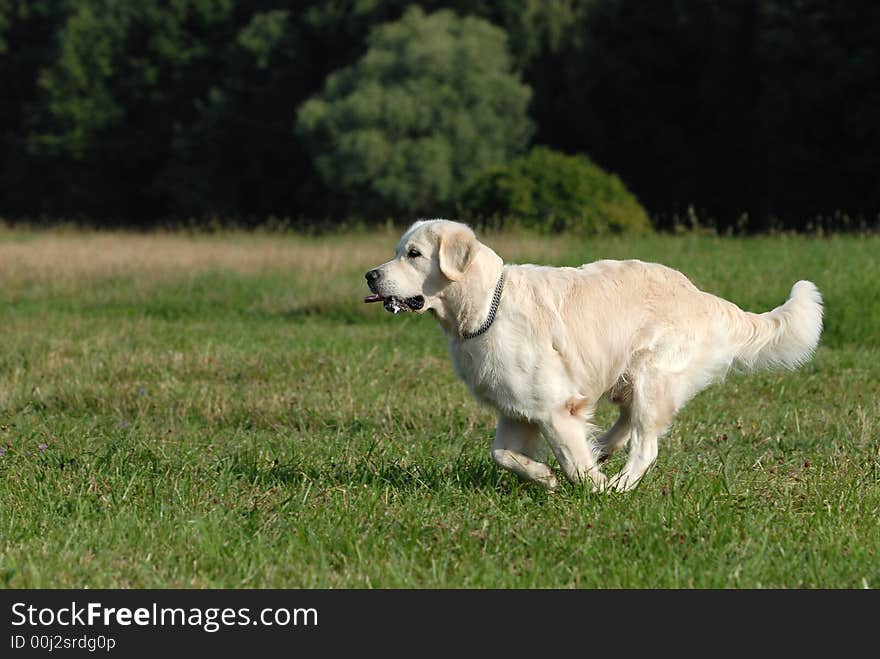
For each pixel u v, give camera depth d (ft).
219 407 37.42
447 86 168.35
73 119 213.87
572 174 112.57
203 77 217.15
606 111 180.04
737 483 26.12
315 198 200.03
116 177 219.00
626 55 177.68
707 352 26.63
